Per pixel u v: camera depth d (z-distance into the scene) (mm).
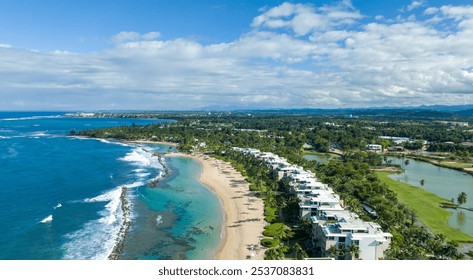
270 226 106375
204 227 110625
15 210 124688
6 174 182625
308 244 94188
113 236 102938
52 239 100188
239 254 90500
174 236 103438
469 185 187125
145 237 102625
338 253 79625
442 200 149750
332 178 152750
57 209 126812
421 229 96312
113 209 127562
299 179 138125
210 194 149000
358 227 83625
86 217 118750
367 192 133375
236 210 126375
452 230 111812
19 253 91188
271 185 145000
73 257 89250
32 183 164250
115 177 181125
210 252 92625
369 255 80438
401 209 120750
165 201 138625
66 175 183125
